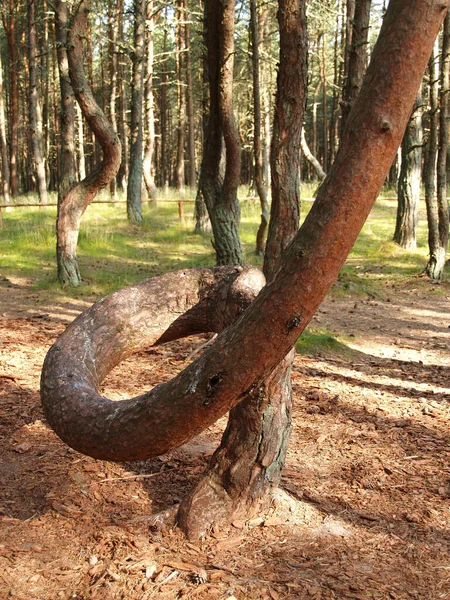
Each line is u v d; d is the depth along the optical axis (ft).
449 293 39.34
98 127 33.96
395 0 5.70
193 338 27.14
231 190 29.76
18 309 32.27
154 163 157.79
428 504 13.07
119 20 98.48
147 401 8.25
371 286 40.14
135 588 9.98
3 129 86.28
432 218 42.14
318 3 54.44
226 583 10.08
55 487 13.30
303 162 158.92
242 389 7.44
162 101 129.70
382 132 5.90
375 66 5.83
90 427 8.82
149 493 13.15
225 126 28.27
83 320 11.14
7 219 63.31
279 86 18.89
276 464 12.11
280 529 11.69
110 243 52.85
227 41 26.81
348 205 6.19
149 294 11.67
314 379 22.15
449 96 40.60
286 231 19.49
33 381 20.74
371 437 16.89
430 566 10.82
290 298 6.68
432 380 22.98
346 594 9.91
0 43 124.26
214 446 15.72
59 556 10.91
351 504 12.96
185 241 55.26
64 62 36.17
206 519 11.50
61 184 36.91
